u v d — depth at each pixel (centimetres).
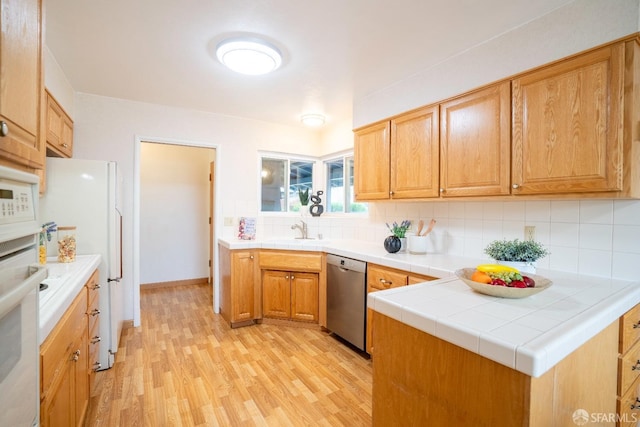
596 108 142
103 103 287
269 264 310
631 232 154
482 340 83
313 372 222
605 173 139
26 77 85
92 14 163
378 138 266
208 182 487
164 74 239
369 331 240
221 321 321
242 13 163
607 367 114
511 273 124
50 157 226
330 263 283
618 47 136
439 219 250
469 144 196
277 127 381
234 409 180
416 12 162
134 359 237
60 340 115
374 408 121
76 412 139
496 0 152
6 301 54
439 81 217
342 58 212
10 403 66
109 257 223
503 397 80
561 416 86
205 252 488
